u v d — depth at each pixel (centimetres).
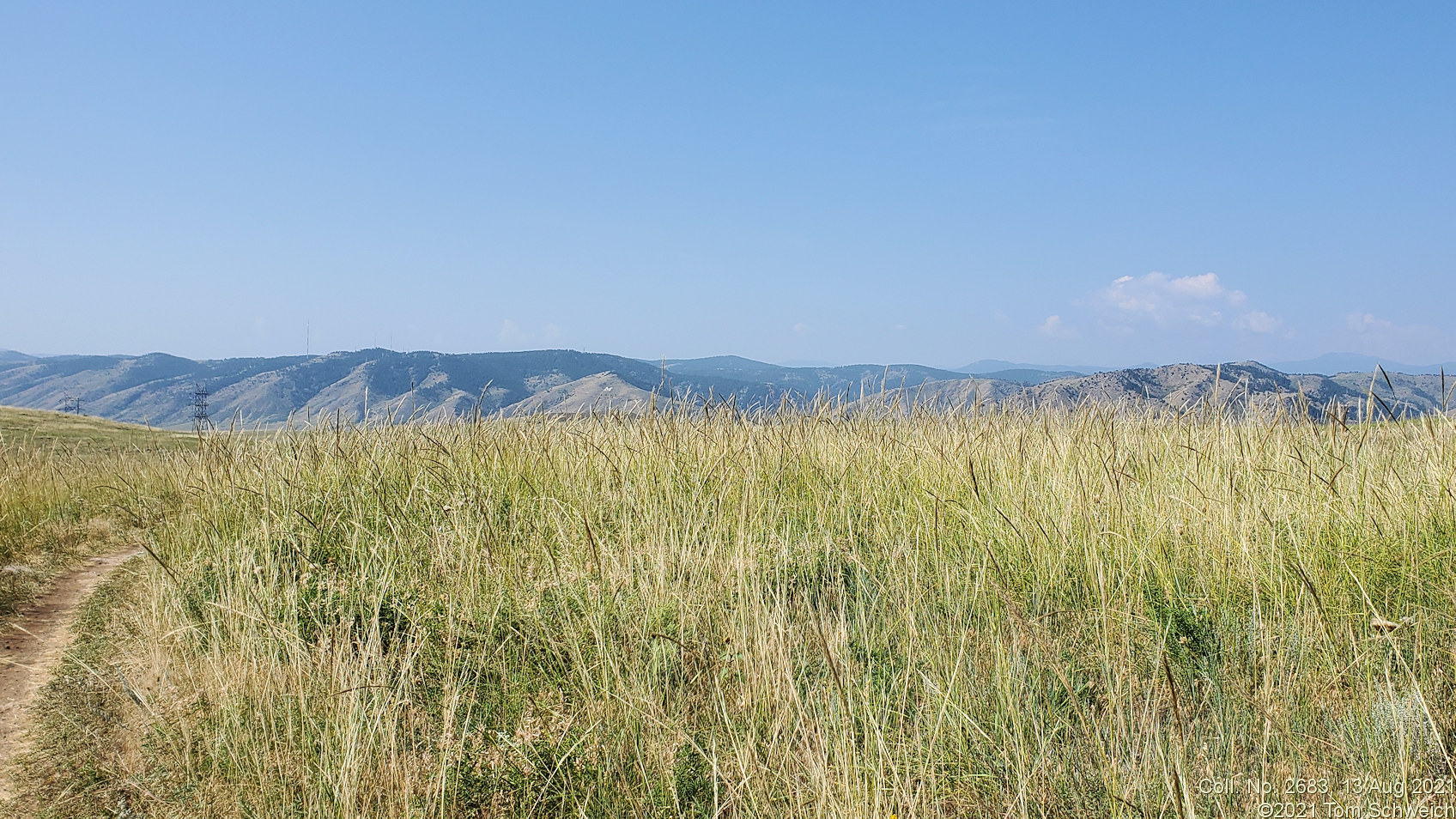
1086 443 654
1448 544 448
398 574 549
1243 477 556
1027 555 501
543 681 409
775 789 305
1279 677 351
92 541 944
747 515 593
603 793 317
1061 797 295
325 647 423
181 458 1061
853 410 814
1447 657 362
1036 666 369
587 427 827
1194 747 317
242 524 700
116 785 356
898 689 361
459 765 331
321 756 338
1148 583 450
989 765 312
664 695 382
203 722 389
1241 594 439
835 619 423
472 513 612
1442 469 518
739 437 752
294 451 809
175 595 538
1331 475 518
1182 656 387
